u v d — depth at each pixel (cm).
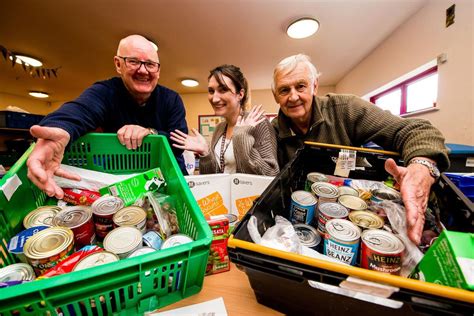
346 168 71
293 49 248
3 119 269
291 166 62
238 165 89
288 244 35
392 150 80
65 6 174
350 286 25
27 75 323
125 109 96
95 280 28
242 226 34
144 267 30
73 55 262
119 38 221
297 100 86
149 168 76
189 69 310
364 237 37
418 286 22
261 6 174
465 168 100
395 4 174
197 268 36
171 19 190
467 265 23
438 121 159
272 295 34
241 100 121
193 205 43
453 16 144
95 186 61
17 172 50
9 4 170
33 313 27
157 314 34
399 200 51
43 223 48
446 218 46
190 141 90
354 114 89
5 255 42
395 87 233
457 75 142
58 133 51
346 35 220
